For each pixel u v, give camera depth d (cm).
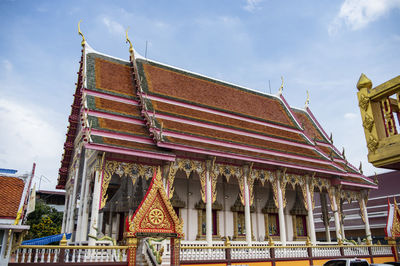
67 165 3594
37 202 5503
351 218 5459
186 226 2680
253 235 3062
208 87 3238
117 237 2578
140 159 2128
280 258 2262
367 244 2986
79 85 3319
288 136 3259
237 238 2909
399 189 5078
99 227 2819
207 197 2306
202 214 2814
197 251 1922
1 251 1167
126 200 2609
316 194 6372
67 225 3081
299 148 3147
